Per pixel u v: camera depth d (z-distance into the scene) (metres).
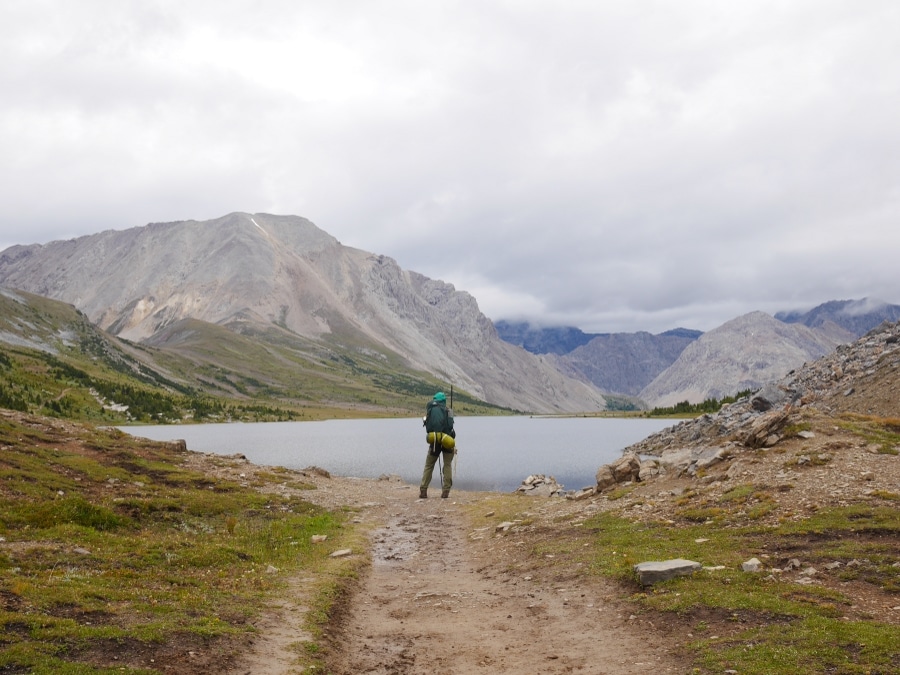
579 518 29.06
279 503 36.62
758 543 19.69
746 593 15.63
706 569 17.80
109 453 41.19
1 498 25.59
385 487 49.78
